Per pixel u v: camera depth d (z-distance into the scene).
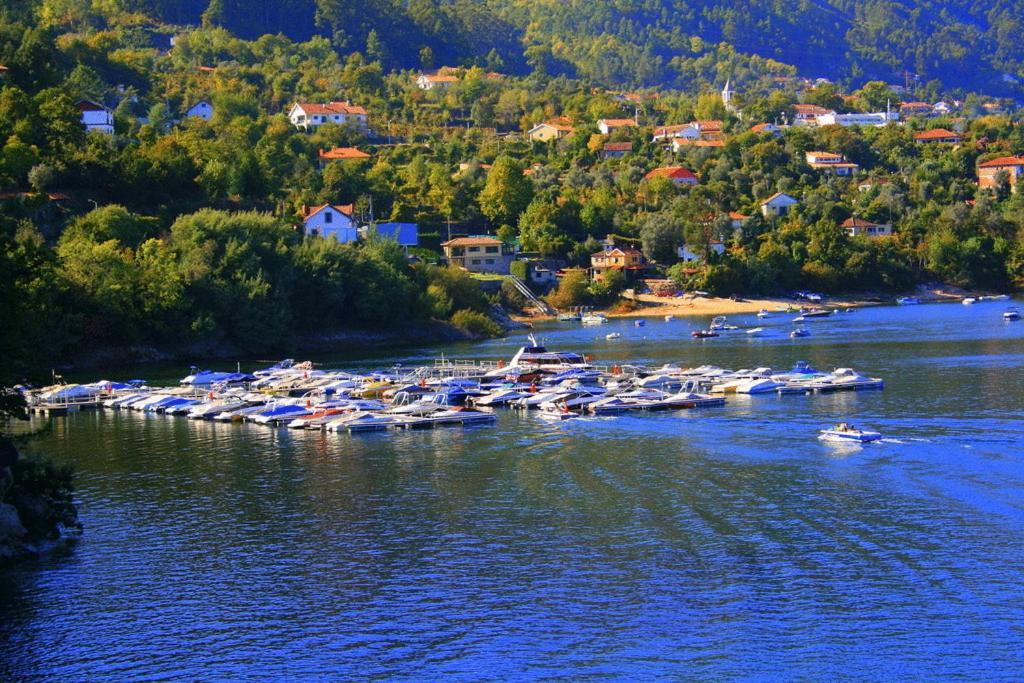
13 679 165.75
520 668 165.88
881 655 165.75
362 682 163.50
